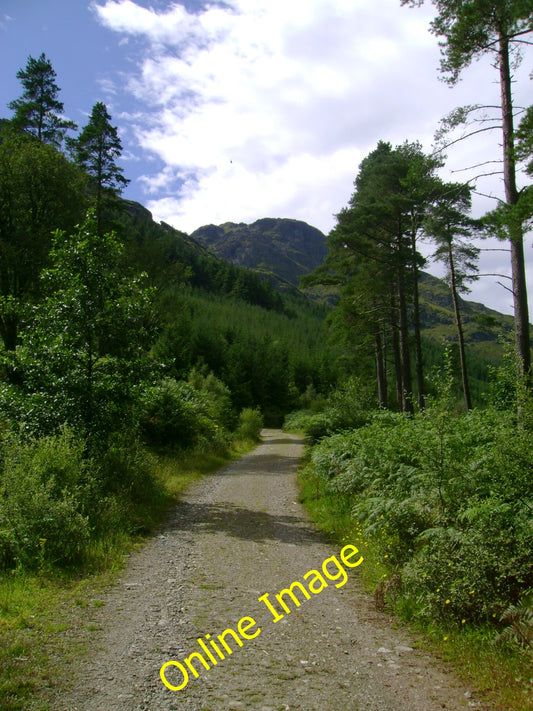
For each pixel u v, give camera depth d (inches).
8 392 406.6
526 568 180.7
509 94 445.1
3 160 753.6
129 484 427.8
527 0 389.4
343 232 892.0
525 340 417.4
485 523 195.8
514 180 435.2
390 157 850.1
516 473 211.8
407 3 462.3
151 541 329.7
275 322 4874.5
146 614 208.2
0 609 206.2
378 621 204.8
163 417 751.7
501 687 148.2
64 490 297.3
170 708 140.2
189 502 475.2
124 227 1068.5
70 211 815.7
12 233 760.3
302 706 141.8
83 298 429.4
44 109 970.1
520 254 425.4
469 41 449.7
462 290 918.4
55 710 137.6
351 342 1199.6
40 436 392.2
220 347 2546.8
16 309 447.8
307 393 2787.9
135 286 460.1
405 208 828.6
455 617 186.7
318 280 1057.5
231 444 1088.8
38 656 168.9
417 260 833.5
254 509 449.7
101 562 273.4
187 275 1141.7
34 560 258.7
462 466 231.1
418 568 202.8
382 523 247.4
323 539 341.7
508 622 177.8
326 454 504.4
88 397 413.4
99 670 160.9
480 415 325.1
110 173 1050.7
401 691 150.2
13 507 268.2
